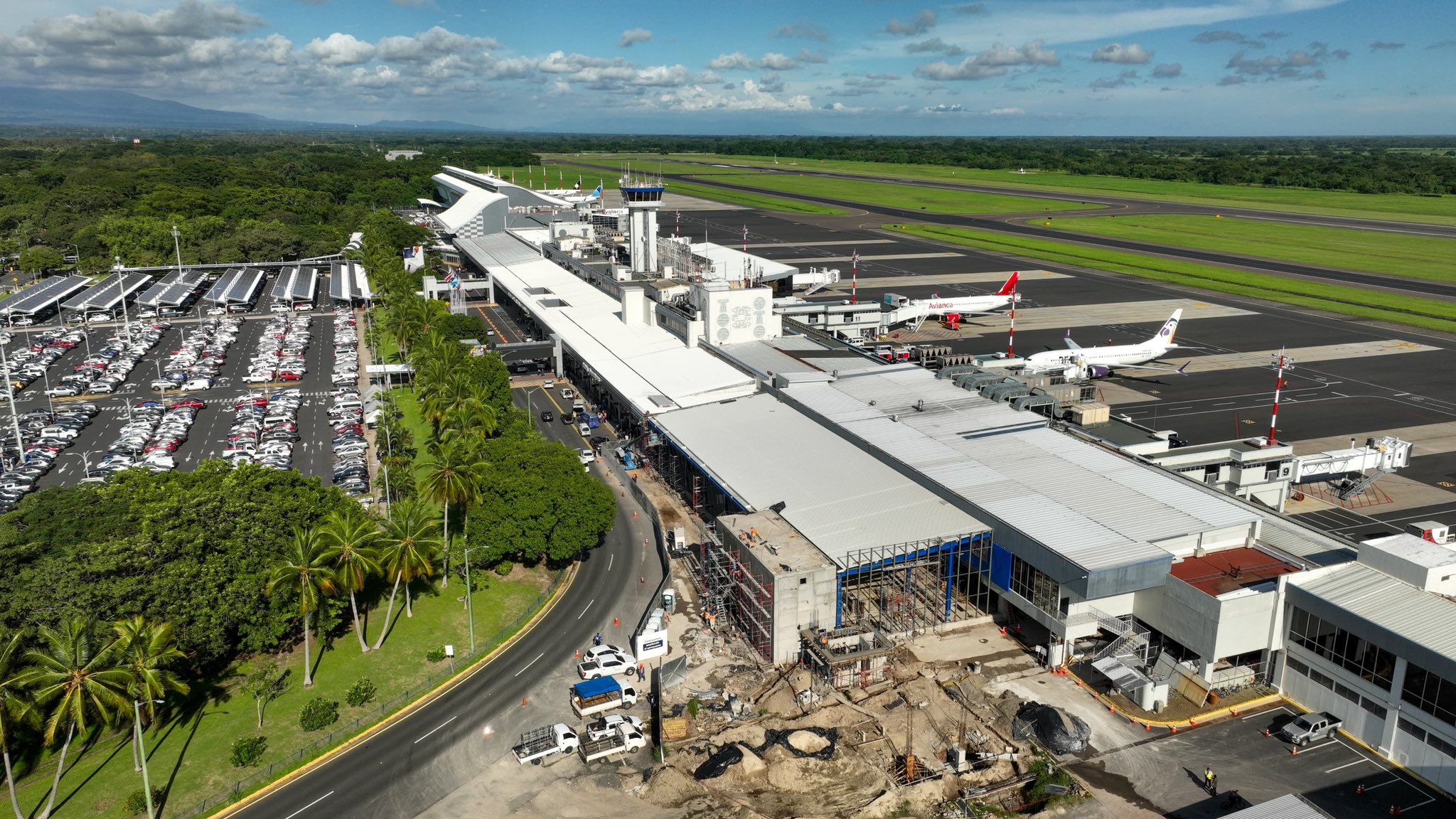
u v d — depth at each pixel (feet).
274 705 259.60
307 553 258.37
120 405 537.65
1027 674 265.75
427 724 249.14
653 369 496.23
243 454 442.09
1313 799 211.82
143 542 265.54
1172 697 254.27
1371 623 224.33
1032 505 301.02
